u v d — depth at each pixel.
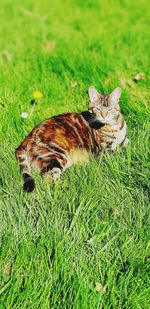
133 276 4.11
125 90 6.62
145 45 8.45
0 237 4.31
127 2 11.12
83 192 4.68
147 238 4.35
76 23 9.84
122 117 5.77
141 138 5.43
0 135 5.63
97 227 4.40
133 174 5.00
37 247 4.18
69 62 7.51
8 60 7.96
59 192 4.75
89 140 5.46
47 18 10.20
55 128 5.29
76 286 3.91
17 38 9.05
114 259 4.22
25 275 4.01
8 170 4.98
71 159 5.22
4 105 6.26
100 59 7.69
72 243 4.20
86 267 4.09
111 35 9.04
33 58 7.87
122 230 4.38
